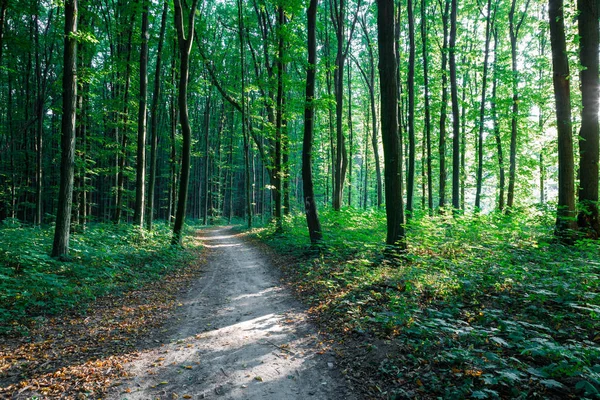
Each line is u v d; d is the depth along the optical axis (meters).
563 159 9.43
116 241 13.45
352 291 7.17
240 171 56.59
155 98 17.81
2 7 12.14
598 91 9.12
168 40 20.47
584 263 6.68
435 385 3.54
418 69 21.45
